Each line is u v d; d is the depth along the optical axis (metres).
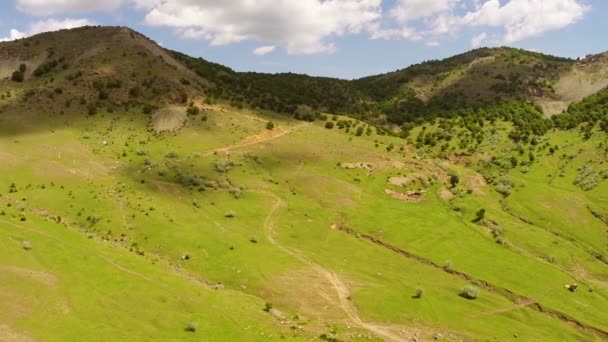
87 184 131.00
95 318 67.75
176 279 86.94
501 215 153.62
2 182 126.25
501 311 96.44
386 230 128.12
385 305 90.31
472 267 114.06
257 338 70.06
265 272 99.25
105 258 86.69
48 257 79.94
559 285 110.00
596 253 142.75
